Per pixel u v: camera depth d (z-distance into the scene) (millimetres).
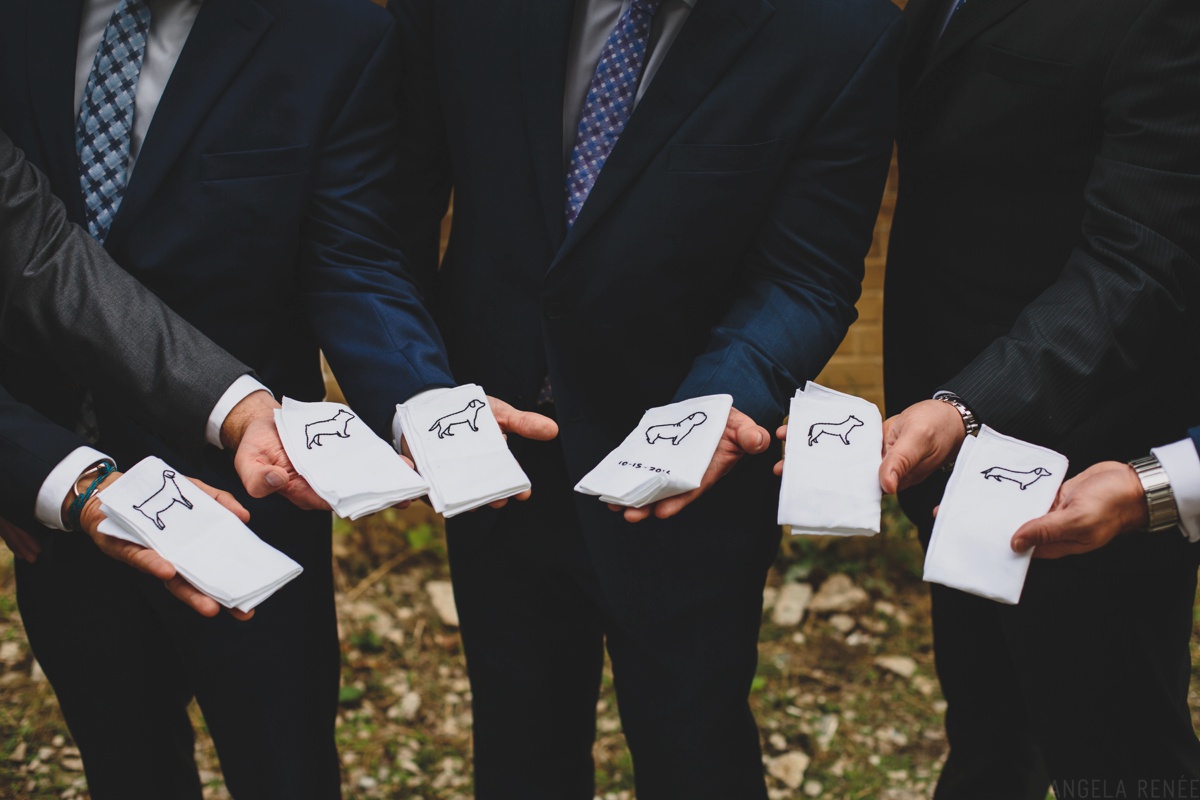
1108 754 2236
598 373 2303
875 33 2209
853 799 3305
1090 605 2180
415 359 2217
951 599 2645
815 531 1900
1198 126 1977
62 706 2365
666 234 2197
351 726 3592
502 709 2537
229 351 2270
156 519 1867
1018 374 2045
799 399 2066
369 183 2330
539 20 2230
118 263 2193
